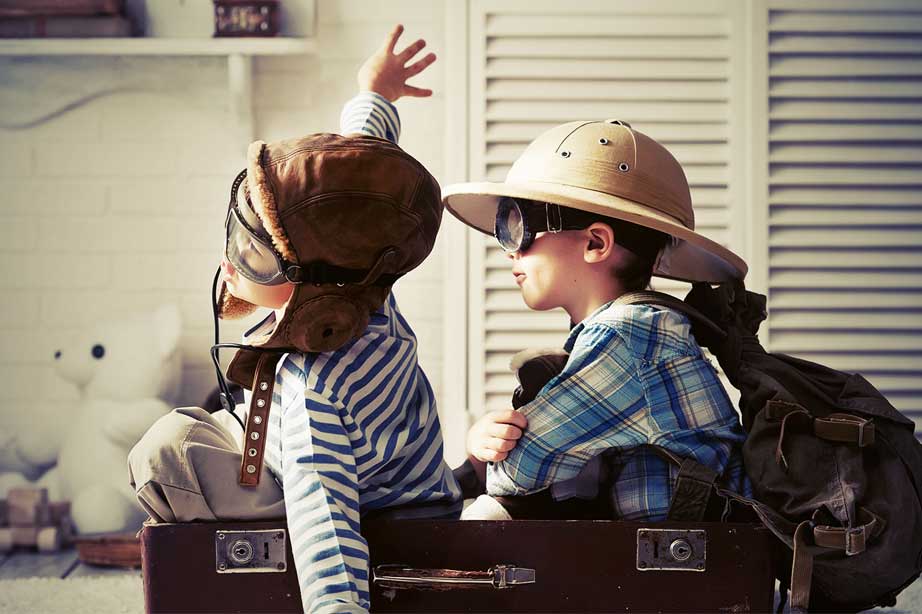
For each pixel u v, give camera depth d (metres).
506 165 2.44
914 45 2.43
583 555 1.05
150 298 2.57
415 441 1.14
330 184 0.99
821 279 2.46
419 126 2.55
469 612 1.05
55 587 2.04
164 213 2.57
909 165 2.46
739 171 2.44
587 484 1.17
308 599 0.91
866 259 2.46
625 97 2.43
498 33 2.42
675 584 1.06
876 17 2.42
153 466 1.04
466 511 1.22
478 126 2.43
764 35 2.42
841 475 1.05
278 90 2.56
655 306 1.14
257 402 1.07
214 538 1.03
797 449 1.08
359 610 0.89
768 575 1.07
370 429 1.06
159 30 2.55
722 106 2.44
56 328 2.56
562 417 1.11
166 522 1.06
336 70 2.55
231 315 1.20
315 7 2.53
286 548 1.04
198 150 2.56
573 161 1.18
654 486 1.12
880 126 2.45
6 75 2.54
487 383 2.46
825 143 2.46
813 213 2.46
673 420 1.12
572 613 1.05
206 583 1.04
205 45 2.44
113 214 2.57
